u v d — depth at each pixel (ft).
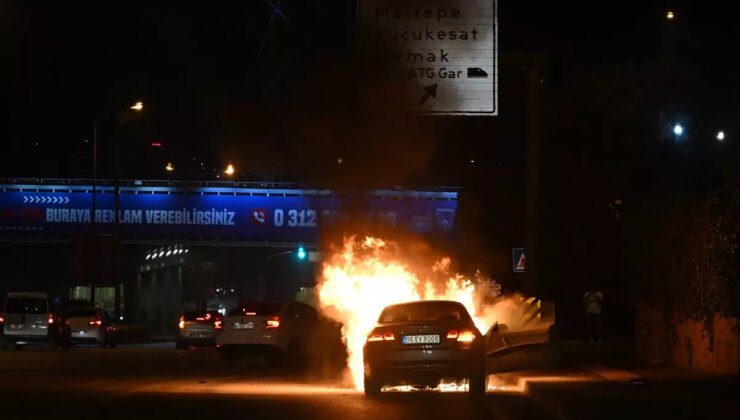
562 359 185.47
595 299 225.56
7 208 472.44
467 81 142.41
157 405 119.44
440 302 137.08
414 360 127.95
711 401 110.52
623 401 113.09
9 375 174.70
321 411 114.32
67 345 292.20
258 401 126.11
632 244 189.98
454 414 112.47
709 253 143.02
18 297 283.59
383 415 110.73
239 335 216.13
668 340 169.89
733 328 135.03
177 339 305.12
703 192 150.92
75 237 366.43
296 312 227.40
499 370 180.96
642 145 229.66
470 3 142.51
